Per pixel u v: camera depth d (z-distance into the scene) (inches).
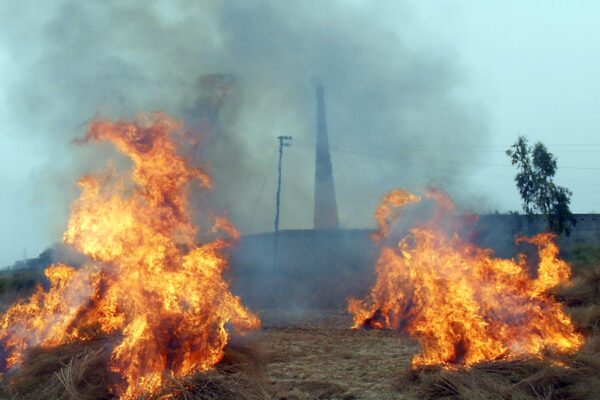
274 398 284.7
